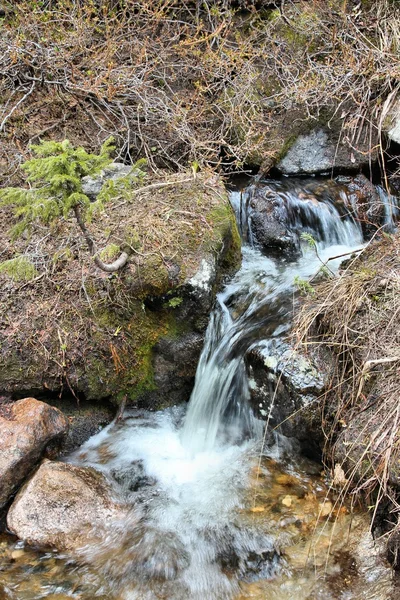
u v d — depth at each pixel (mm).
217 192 4324
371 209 4941
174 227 3938
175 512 3232
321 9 5496
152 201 4180
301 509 3145
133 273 3654
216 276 3914
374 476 2635
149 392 3938
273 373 3426
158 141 4906
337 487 3121
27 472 3305
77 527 3090
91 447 3721
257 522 3105
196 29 5402
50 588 2838
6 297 3723
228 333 3980
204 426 3859
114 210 4098
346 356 3242
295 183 5141
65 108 4938
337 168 5234
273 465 3477
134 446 3746
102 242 3854
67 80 4762
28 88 4926
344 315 3320
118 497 3322
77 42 4828
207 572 2902
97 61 4863
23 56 4695
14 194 2705
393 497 2627
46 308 3678
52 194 2719
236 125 5141
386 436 2732
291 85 5195
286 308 3883
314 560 2863
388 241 3926
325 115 5215
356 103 4961
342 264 4148
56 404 3799
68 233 3967
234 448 3680
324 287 3742
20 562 2975
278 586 2795
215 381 3846
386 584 2658
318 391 3252
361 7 5496
